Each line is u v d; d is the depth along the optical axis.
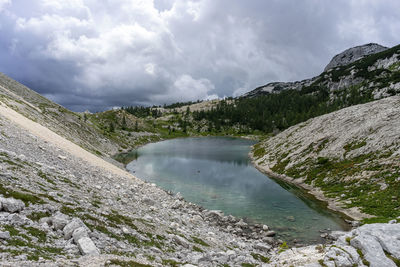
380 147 46.06
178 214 29.36
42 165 21.42
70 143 55.12
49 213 12.13
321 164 53.84
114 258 10.23
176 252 15.21
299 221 32.88
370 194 36.56
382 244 14.16
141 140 164.62
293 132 89.19
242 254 19.50
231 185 52.25
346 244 15.20
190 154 105.00
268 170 66.94
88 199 17.83
